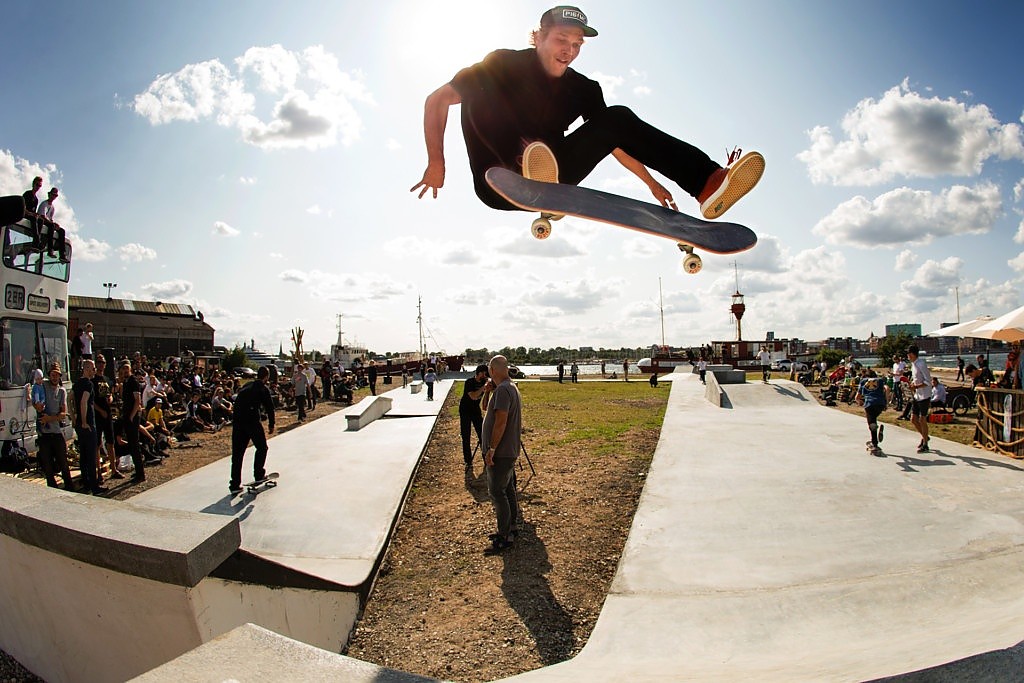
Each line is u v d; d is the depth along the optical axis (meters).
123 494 9.04
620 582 4.88
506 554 6.21
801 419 13.82
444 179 3.17
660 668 3.23
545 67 2.73
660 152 2.99
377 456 10.39
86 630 3.44
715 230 2.88
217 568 3.26
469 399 9.79
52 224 11.18
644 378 41.66
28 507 3.63
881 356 51.16
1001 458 8.64
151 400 13.16
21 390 10.34
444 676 4.19
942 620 3.82
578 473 9.15
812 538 5.61
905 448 9.60
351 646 4.74
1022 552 4.94
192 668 1.95
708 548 5.49
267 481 8.36
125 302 56.53
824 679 1.96
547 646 4.47
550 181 2.73
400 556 6.37
